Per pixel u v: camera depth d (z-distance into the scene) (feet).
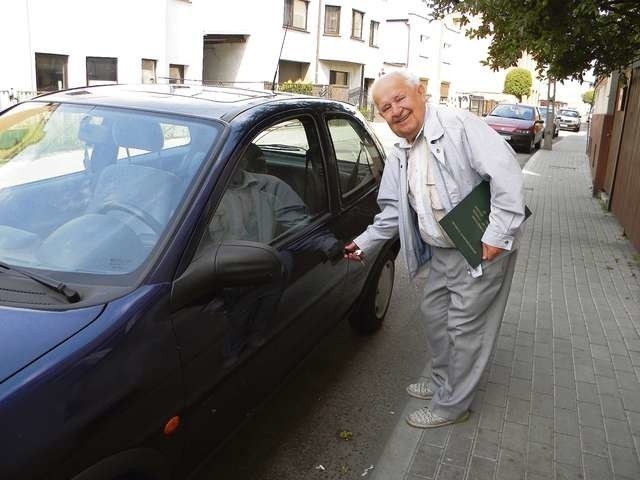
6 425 5.30
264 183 9.61
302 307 10.00
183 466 7.39
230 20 99.19
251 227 8.94
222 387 7.91
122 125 9.25
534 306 17.28
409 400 11.93
